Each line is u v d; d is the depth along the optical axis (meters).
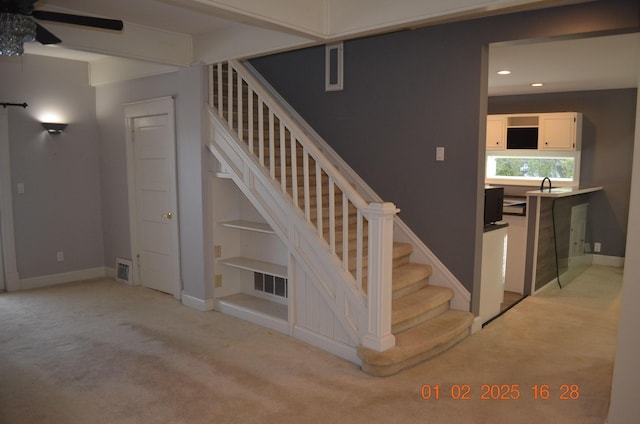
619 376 2.38
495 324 4.20
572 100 6.93
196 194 4.59
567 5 3.21
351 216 4.29
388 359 3.14
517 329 4.08
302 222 3.69
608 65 5.09
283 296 4.52
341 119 4.53
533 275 5.04
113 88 5.54
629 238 2.30
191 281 4.75
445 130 3.85
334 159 4.56
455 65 3.75
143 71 5.04
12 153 5.21
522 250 5.12
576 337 3.91
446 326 3.65
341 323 3.47
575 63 4.98
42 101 5.39
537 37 3.35
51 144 5.50
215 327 4.17
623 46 4.28
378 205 3.08
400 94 4.09
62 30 3.71
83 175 5.78
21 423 2.67
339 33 3.58
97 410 2.81
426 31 3.88
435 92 3.88
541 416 2.73
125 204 5.60
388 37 4.11
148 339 3.89
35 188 5.41
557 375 3.23
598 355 3.56
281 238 3.89
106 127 5.72
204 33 4.37
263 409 2.81
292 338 3.89
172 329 4.12
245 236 4.82
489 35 3.55
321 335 3.70
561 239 5.65
